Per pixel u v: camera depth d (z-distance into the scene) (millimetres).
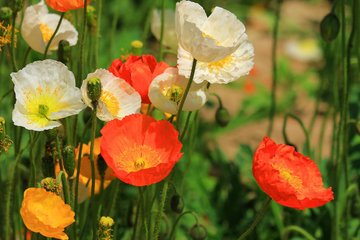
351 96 2500
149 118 1632
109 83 1661
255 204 2484
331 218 2256
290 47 5000
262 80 4410
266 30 5227
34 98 1600
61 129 1796
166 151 1632
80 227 1877
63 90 1603
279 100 4000
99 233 1662
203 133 3297
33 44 1797
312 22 5324
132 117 1626
